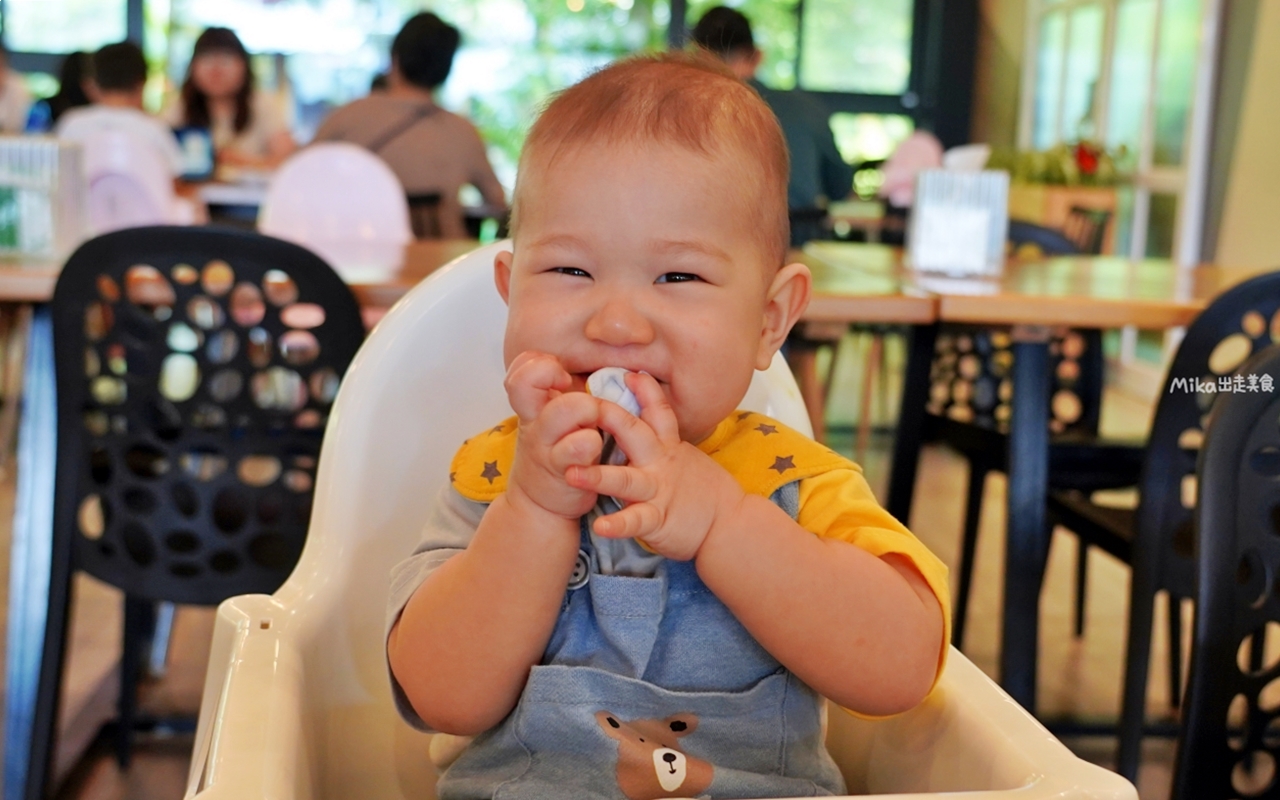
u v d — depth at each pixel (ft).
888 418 14.66
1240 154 14.26
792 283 2.49
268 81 22.03
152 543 4.92
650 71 2.39
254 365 4.88
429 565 2.42
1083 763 2.02
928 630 2.26
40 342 5.11
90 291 4.74
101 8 21.94
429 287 2.99
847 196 13.42
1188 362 5.13
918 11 23.88
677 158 2.22
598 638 2.39
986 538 10.09
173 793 5.67
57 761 5.83
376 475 2.86
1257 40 13.93
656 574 2.38
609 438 2.26
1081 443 6.31
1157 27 16.06
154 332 4.81
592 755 2.28
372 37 23.12
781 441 2.55
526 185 2.33
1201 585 3.11
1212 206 14.85
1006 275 6.61
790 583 2.17
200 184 12.74
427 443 2.93
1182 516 5.21
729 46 11.14
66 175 5.73
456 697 2.27
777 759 2.37
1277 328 5.16
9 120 15.94
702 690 2.39
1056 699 6.99
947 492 11.62
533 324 2.25
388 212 9.09
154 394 4.84
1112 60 17.52
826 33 23.85
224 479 4.89
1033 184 16.97
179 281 4.76
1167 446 5.18
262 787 1.84
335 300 4.81
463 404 2.99
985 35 23.35
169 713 6.41
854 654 2.21
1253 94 14.01
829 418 14.64
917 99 24.17
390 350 2.92
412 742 2.79
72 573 4.90
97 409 4.85
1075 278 6.55
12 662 5.11
